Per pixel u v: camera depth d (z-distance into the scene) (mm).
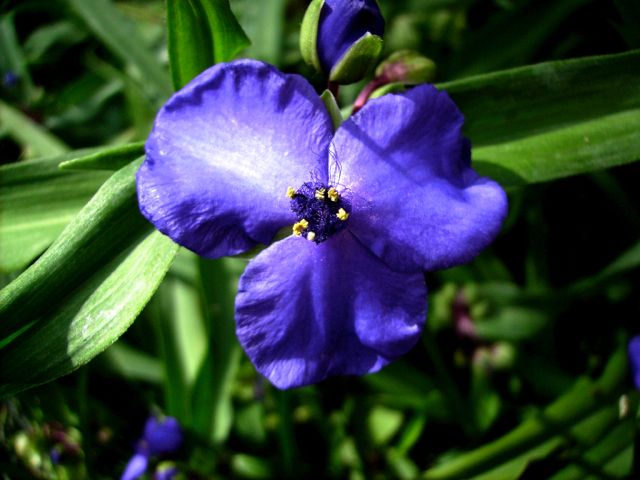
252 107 61
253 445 114
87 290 70
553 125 79
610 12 109
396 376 114
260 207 62
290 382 64
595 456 103
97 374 112
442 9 126
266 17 119
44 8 136
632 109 79
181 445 103
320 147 63
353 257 64
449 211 62
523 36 111
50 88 140
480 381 114
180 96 60
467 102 78
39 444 107
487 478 103
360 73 68
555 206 121
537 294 113
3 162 122
